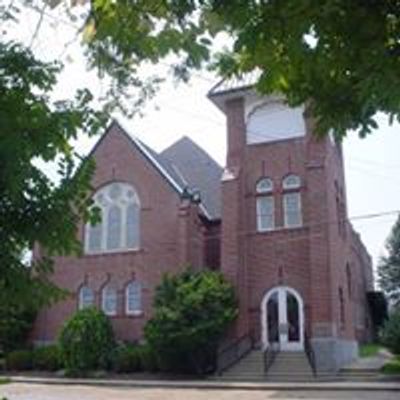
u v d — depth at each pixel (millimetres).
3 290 4207
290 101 4855
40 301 4332
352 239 39781
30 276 4301
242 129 34750
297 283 31656
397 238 55906
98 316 33406
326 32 4051
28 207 4164
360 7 3936
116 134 37969
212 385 26359
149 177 36375
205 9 4816
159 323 29844
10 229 4137
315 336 30031
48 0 5324
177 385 26938
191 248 34312
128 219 36625
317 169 32125
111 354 32625
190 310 29781
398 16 3979
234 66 5188
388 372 27781
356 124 4684
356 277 41312
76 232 4379
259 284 32438
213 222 36188
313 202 31812
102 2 5035
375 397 21391
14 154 3930
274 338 31406
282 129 34031
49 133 4195
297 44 4164
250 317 32062
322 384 25422
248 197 33875
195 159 42031
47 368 33688
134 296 35375
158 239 35250
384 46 3941
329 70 4367
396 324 29203
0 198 4055
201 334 29391
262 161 34031
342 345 31406
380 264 56375
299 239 32125
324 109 4723
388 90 3859
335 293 31109
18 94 4207
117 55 5711
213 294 30516
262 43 4250
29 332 36750
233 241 32781
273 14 4086
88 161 4449
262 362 29906
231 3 4195
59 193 4250
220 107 35844
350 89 4562
